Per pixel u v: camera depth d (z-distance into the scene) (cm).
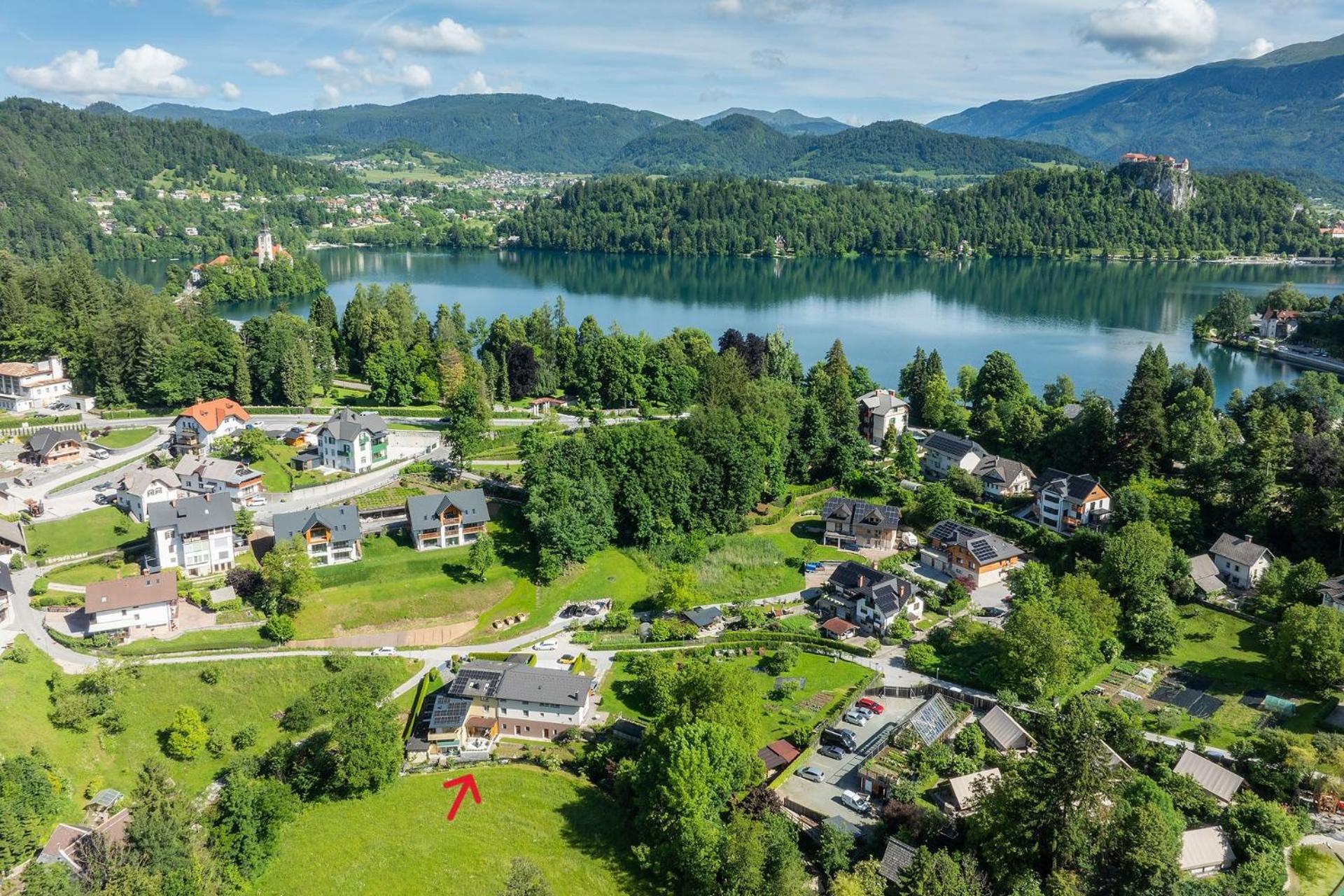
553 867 10269
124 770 11412
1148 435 19775
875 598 15050
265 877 10138
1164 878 9081
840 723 12594
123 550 16400
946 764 11456
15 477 19000
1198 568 16238
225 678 13200
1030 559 17438
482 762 12119
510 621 15312
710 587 16588
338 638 14550
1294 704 12825
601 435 18600
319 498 18362
